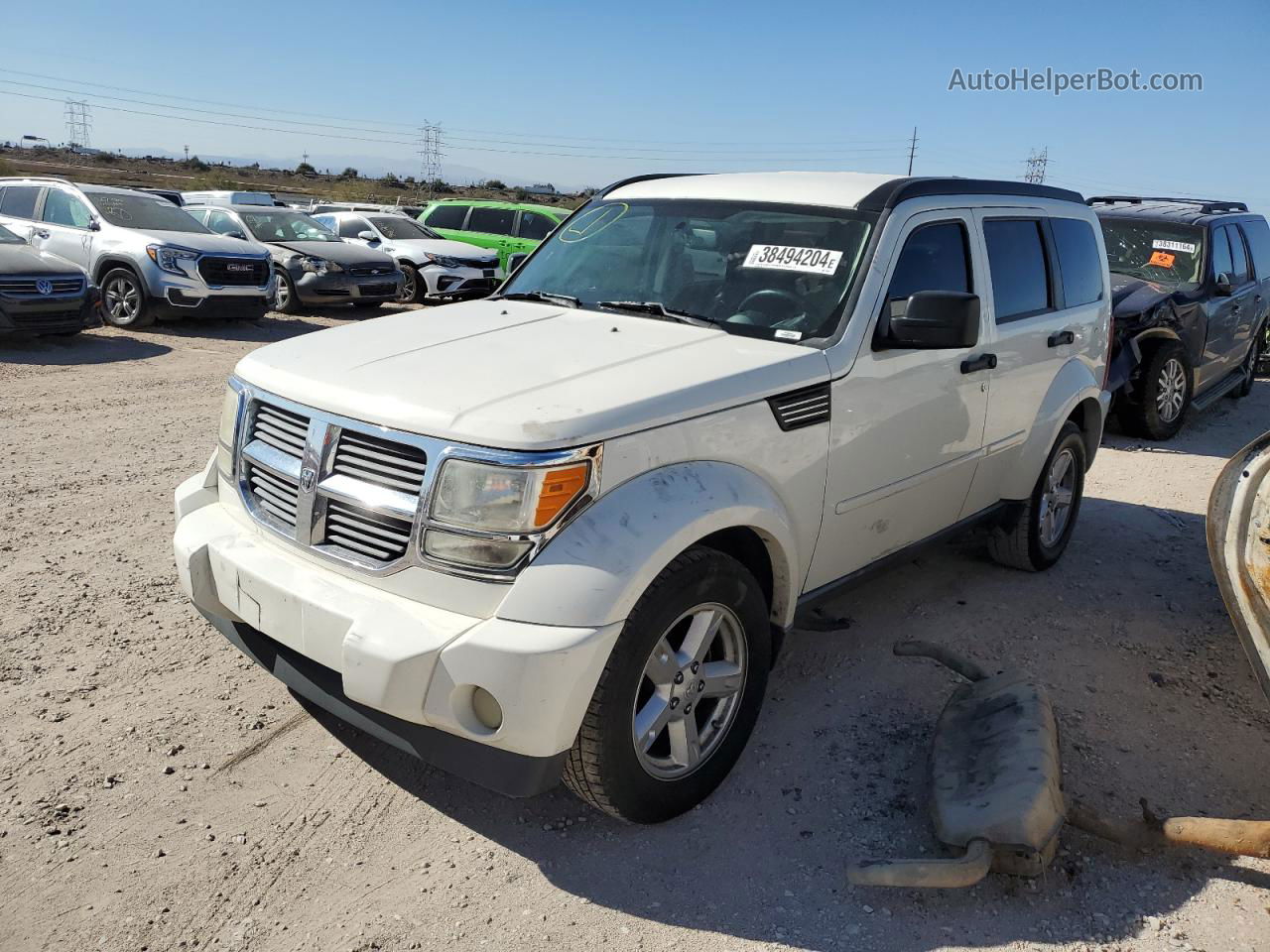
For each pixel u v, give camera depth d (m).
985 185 4.56
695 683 3.06
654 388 2.93
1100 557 5.67
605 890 2.80
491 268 18.30
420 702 2.62
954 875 2.69
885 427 3.71
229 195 19.81
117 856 2.82
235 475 3.30
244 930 2.58
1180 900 2.83
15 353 10.55
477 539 2.63
